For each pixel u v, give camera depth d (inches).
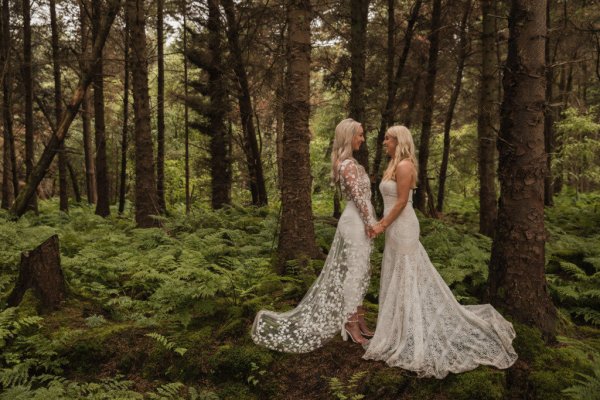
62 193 503.8
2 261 238.8
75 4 501.0
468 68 575.2
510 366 147.1
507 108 167.5
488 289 176.4
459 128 713.6
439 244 260.2
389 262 158.4
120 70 597.6
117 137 896.9
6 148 548.4
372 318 184.5
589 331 183.9
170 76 838.5
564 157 531.5
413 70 454.3
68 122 319.9
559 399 135.6
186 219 347.9
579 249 277.0
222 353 163.8
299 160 229.1
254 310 185.2
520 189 165.5
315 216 376.8
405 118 439.8
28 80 440.5
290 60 227.5
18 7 480.7
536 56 160.7
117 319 195.0
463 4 415.5
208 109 463.5
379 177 370.0
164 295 188.5
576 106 660.1
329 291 165.0
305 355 161.3
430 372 142.5
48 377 153.4
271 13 413.4
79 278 223.1
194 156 775.7
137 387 158.7
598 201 538.0
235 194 685.3
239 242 276.4
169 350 168.9
